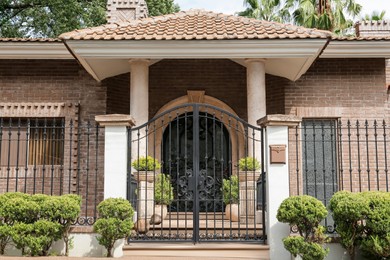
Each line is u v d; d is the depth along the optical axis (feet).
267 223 26.96
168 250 26.23
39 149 41.06
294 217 24.89
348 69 41.32
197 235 27.04
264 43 34.14
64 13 73.26
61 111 41.11
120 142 27.17
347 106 40.93
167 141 43.83
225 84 43.01
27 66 41.98
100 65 37.17
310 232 25.45
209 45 34.37
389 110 41.55
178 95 42.91
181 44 34.24
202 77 43.06
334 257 25.96
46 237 25.34
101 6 75.61
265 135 27.89
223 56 35.24
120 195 26.78
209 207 41.01
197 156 27.63
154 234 27.96
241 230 29.86
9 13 78.18
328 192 40.09
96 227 25.23
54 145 41.11
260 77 35.86
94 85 41.47
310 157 40.57
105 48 34.32
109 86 41.63
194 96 42.73
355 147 40.32
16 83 41.75
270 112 41.78
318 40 33.88
